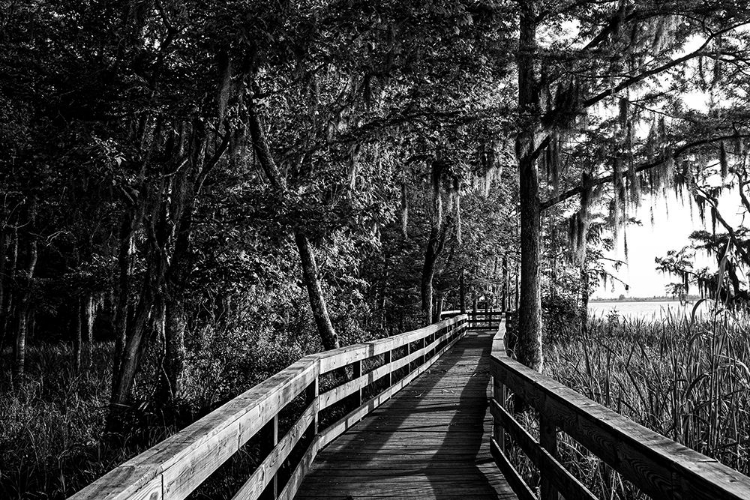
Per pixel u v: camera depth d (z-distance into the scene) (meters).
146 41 9.37
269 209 9.93
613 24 10.46
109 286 14.59
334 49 8.77
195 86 8.86
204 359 11.42
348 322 15.98
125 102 8.58
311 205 10.33
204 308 13.19
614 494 4.26
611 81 10.54
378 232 16.38
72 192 8.86
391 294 24.12
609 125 11.88
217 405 9.41
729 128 11.13
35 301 20.58
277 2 7.71
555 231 20.22
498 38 10.16
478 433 6.92
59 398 11.12
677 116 10.98
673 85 11.15
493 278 29.27
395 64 9.52
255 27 7.68
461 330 23.30
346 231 12.49
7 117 8.59
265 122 12.27
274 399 3.89
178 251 9.77
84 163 8.01
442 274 25.62
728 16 9.73
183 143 10.24
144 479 1.76
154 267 9.42
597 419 2.72
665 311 6.95
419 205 21.56
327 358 6.30
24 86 8.40
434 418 7.80
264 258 11.63
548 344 16.77
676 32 10.85
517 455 5.72
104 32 8.59
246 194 10.29
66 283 15.38
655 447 2.16
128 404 8.92
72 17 8.89
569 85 10.24
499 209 24.61
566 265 22.55
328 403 6.41
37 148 8.26
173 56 9.16
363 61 9.22
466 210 22.12
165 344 10.77
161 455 2.04
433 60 9.80
